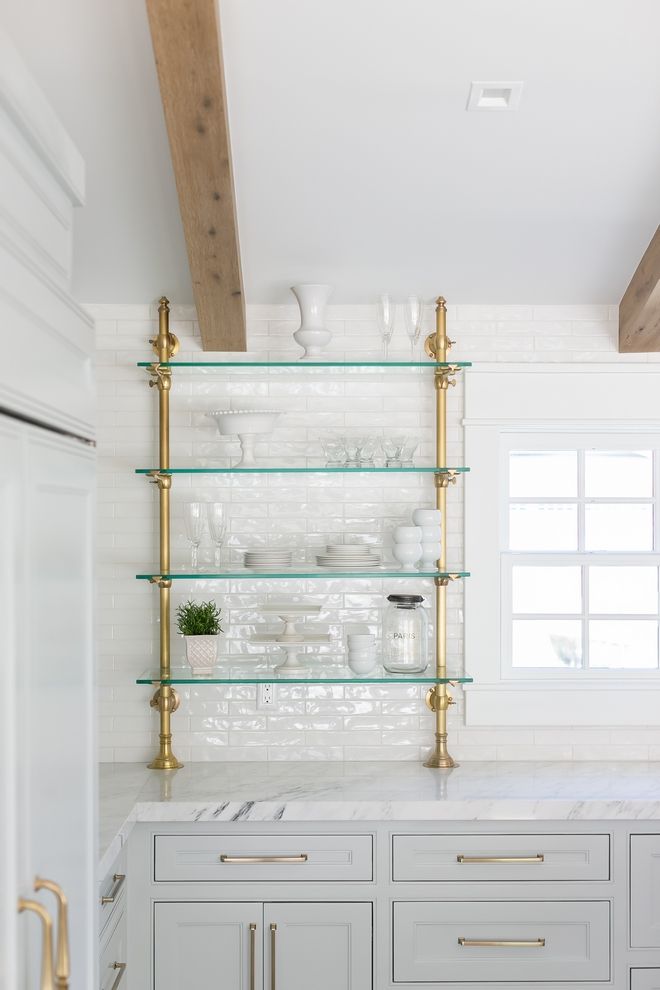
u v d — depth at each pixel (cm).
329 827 329
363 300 387
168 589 369
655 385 388
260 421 364
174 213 330
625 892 332
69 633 169
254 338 385
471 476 386
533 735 387
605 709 385
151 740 382
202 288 333
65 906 143
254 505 387
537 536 399
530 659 398
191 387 385
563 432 397
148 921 327
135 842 327
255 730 383
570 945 333
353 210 334
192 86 250
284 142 301
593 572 399
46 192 165
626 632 399
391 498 390
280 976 329
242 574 358
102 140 296
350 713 385
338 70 273
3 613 129
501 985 332
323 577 361
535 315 390
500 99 286
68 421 168
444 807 327
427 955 331
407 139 301
